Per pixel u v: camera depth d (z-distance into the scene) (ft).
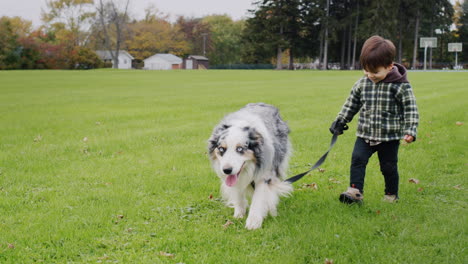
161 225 14.06
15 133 29.99
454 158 22.06
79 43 250.98
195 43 322.55
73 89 71.77
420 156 22.47
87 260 11.67
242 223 14.42
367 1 191.31
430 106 41.50
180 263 11.40
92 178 19.24
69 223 13.93
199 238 13.00
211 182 18.80
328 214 14.80
